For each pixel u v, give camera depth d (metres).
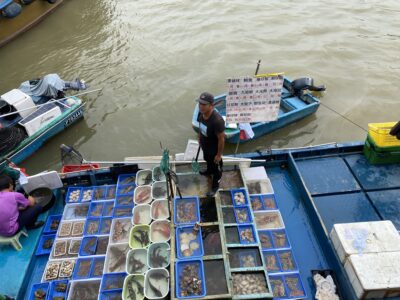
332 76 11.23
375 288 4.04
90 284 4.89
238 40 13.23
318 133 9.32
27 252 5.36
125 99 10.80
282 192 6.25
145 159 6.55
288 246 5.18
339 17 14.59
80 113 9.89
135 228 5.42
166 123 9.90
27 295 4.97
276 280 4.79
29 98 9.13
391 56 12.07
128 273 4.82
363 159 6.75
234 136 8.46
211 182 5.76
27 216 5.48
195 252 4.77
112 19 15.39
